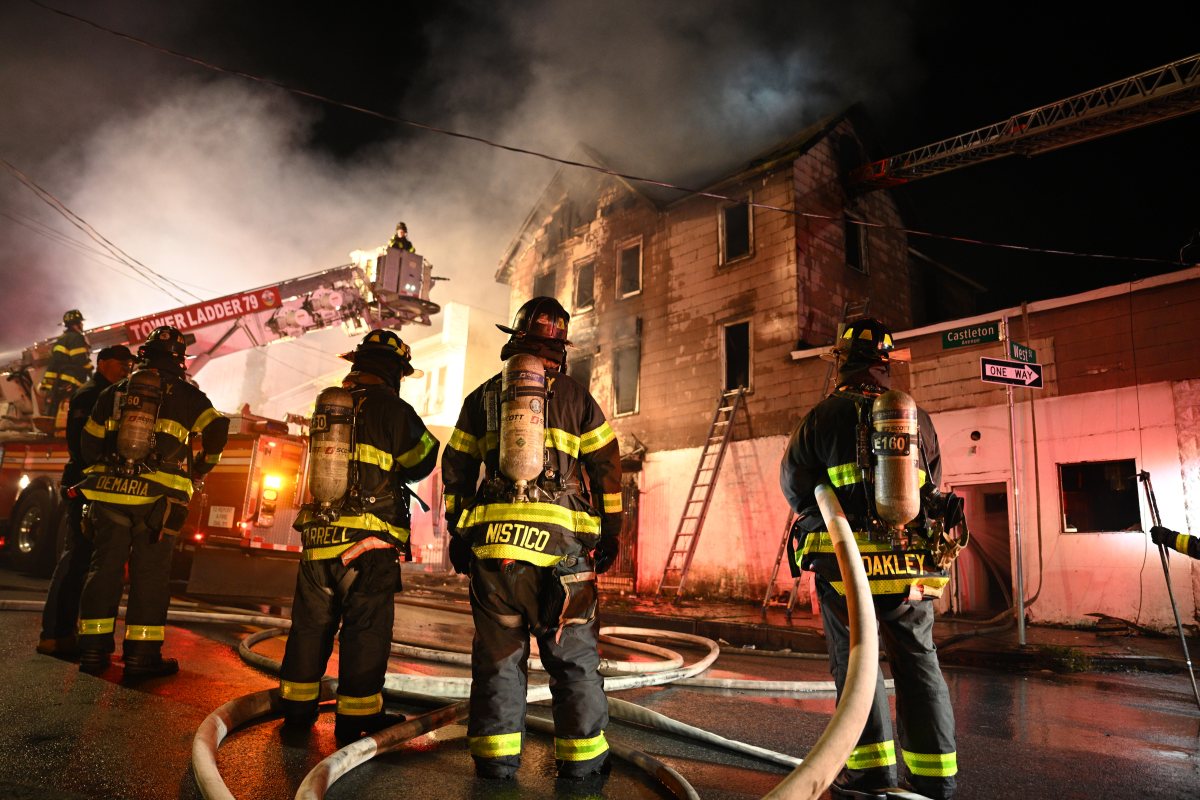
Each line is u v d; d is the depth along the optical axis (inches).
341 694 120.0
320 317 495.2
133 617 158.2
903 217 698.2
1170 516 363.6
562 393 111.7
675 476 602.9
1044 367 414.0
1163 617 356.2
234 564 338.0
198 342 487.5
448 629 298.7
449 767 109.3
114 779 94.0
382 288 481.4
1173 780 119.6
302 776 101.6
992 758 129.8
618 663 187.0
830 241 597.3
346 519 122.8
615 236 708.0
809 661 267.0
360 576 122.3
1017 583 279.1
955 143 572.1
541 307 116.0
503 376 110.5
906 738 96.8
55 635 172.4
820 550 104.5
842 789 97.7
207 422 170.2
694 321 621.0
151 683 152.1
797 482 110.0
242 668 176.6
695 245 635.5
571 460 110.3
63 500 363.6
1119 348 391.2
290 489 356.5
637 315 668.1
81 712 124.0
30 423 445.1
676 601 502.6
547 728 131.0
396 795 95.9
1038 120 537.0
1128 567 370.3
